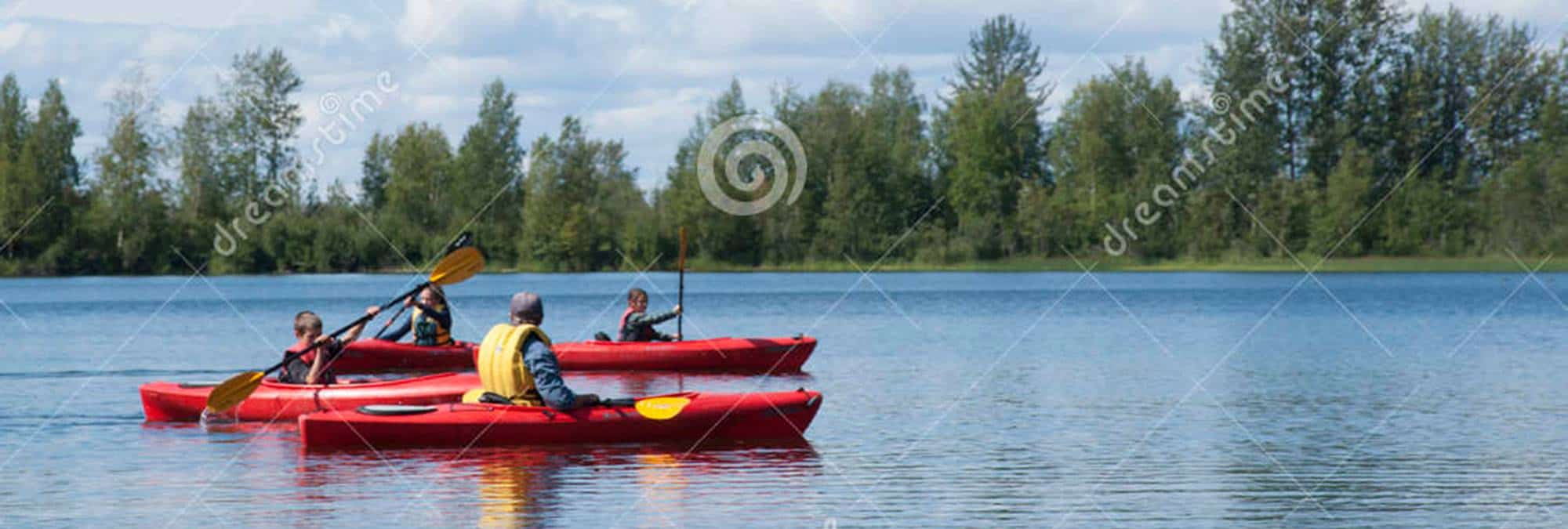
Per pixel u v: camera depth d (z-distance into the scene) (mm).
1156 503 7742
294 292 36625
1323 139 50000
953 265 54000
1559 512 7492
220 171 50406
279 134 50812
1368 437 10055
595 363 14641
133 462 8805
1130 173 53438
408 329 15047
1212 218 50688
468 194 54125
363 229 50906
